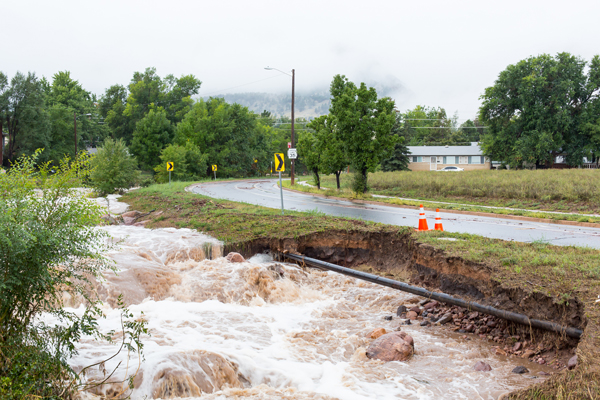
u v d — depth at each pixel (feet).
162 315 27.17
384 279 32.17
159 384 17.06
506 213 64.34
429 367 20.59
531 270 25.67
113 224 56.03
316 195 100.83
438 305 28.81
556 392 15.15
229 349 21.67
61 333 15.92
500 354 22.17
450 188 96.12
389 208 73.36
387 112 93.86
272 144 310.65
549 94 179.22
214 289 31.73
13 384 13.11
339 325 26.89
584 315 19.90
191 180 188.65
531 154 172.76
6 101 172.24
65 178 16.12
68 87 265.13
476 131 354.13
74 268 17.03
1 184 14.85
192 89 272.51
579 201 73.82
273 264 36.22
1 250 13.65
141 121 222.89
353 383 18.78
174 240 41.65
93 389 16.39
